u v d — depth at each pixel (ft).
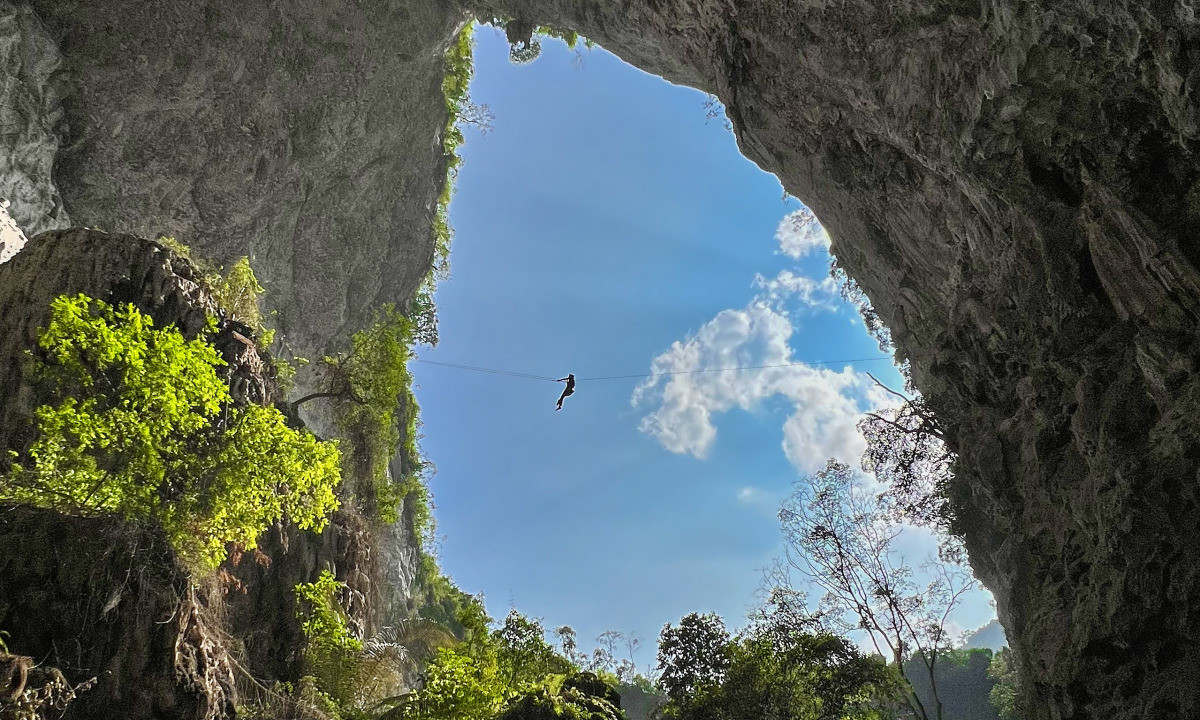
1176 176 53.21
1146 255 52.60
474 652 43.78
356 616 51.13
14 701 26.30
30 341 42.24
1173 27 49.44
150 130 116.16
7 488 32.89
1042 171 62.03
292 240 137.18
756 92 96.07
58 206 104.83
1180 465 44.86
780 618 63.16
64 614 29.91
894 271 89.92
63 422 31.55
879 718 61.41
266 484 37.42
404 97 147.95
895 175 80.94
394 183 154.30
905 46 70.85
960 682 145.69
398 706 41.19
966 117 64.80
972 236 72.33
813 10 80.48
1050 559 60.23
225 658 35.17
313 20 128.57
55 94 107.04
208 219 123.34
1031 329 63.46
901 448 77.41
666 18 110.22
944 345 78.74
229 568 43.21
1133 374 51.55
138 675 30.60
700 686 57.67
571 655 52.01
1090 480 52.65
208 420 39.17
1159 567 44.34
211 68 120.06
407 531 147.43
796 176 99.45
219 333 50.14
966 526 74.49
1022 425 65.00
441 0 143.02
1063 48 55.98
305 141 133.69
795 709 54.90
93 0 109.60
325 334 144.05
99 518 32.30
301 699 39.27
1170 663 42.80
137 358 33.27
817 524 67.51
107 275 46.34
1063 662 49.21
